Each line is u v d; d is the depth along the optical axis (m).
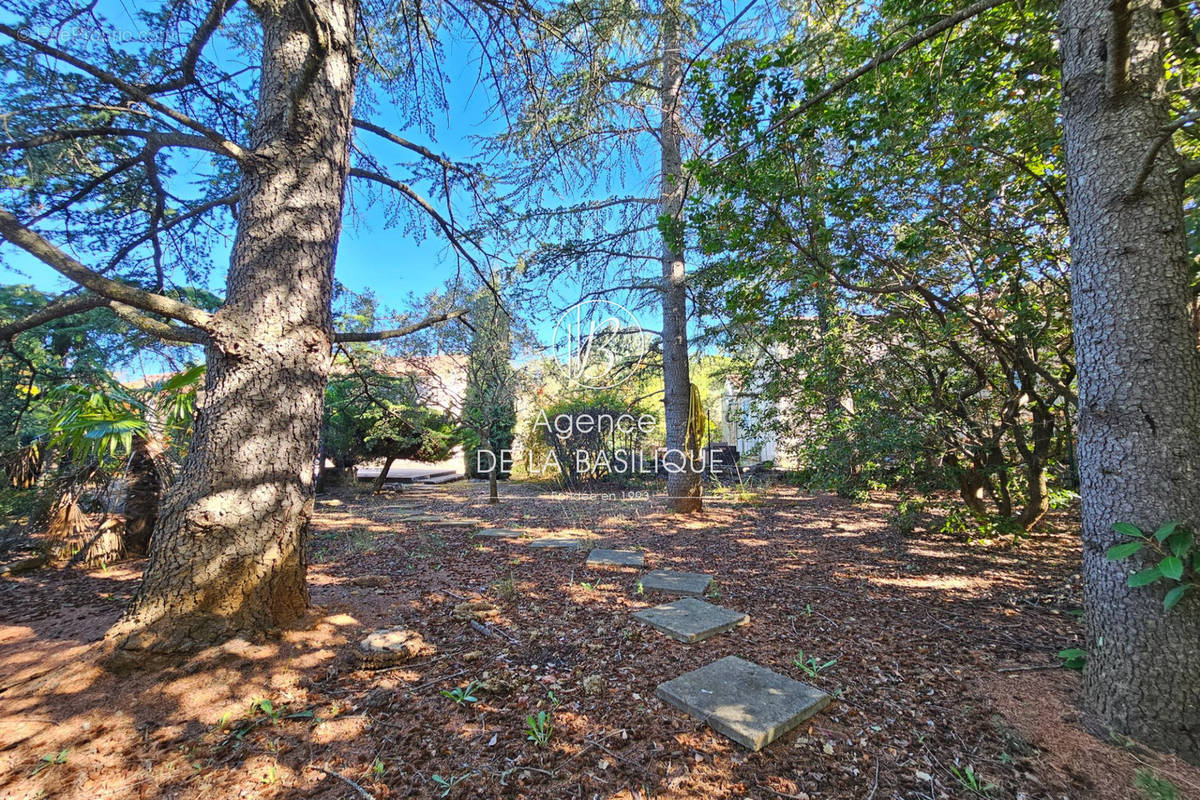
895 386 5.26
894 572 4.59
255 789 1.77
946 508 5.82
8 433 6.54
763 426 7.87
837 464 5.62
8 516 5.60
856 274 4.68
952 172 3.89
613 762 1.93
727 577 4.47
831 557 5.19
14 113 3.23
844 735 2.10
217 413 2.75
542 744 2.03
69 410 4.63
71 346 7.23
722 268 6.69
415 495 12.13
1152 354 2.04
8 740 1.96
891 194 4.29
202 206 4.63
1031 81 3.60
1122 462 2.07
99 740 1.99
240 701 2.28
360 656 2.67
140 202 4.86
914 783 1.81
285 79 3.09
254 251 2.90
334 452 12.55
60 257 2.25
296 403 2.95
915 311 5.04
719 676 2.54
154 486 5.72
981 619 3.39
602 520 7.78
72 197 4.31
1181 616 1.95
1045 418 5.21
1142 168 2.00
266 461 2.81
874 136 3.87
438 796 1.75
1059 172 3.92
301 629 2.90
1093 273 2.20
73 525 5.24
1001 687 2.45
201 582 2.60
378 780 1.82
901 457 4.96
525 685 2.49
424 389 10.96
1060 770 1.86
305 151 3.07
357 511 9.15
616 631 3.18
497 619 3.38
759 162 3.96
